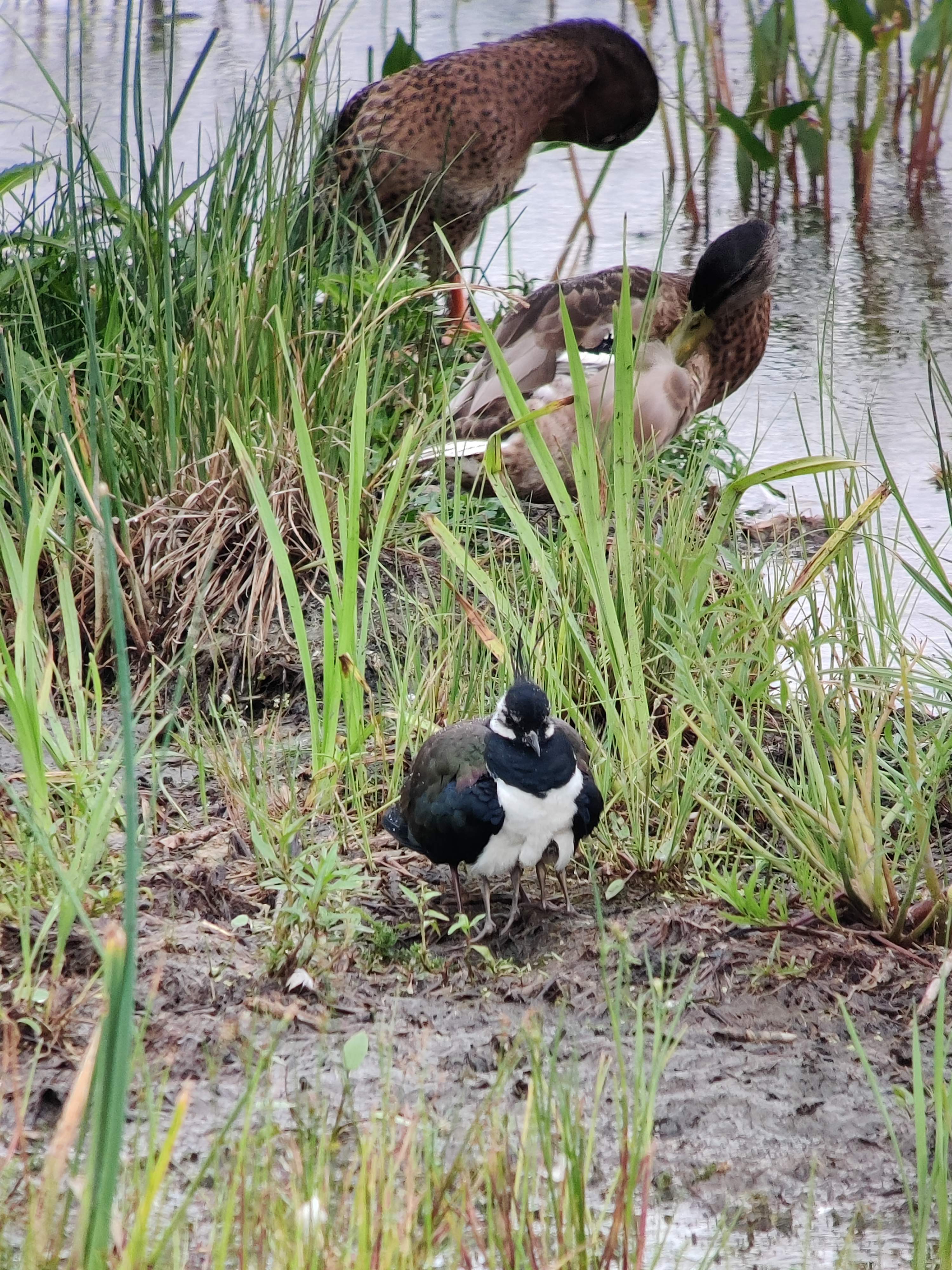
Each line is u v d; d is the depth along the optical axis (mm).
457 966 8148
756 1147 6992
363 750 9641
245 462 9500
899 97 22438
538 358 12852
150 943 8094
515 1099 7148
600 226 20031
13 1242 6078
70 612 9805
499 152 16203
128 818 5391
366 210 15906
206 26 25500
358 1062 6762
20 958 7945
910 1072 7367
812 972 7953
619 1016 7453
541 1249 6098
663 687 10141
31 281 12281
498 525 12664
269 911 8469
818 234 19922
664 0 27406
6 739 10359
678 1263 6312
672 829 8914
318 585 11781
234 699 10961
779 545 12602
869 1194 6770
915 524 9656
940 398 15242
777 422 15023
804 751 9219
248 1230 5977
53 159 13938
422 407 12492
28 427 11516
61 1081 7152
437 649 10688
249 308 12266
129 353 12633
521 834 8125
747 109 21391
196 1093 7211
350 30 25281
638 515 11469
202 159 20078
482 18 26156
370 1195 5766
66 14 25688
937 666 10734
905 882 8828
